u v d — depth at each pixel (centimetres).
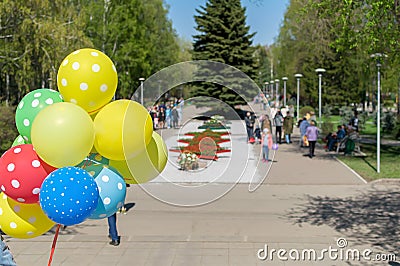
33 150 440
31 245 812
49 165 436
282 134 2634
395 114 3397
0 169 434
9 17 2202
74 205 407
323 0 1639
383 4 1378
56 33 2184
